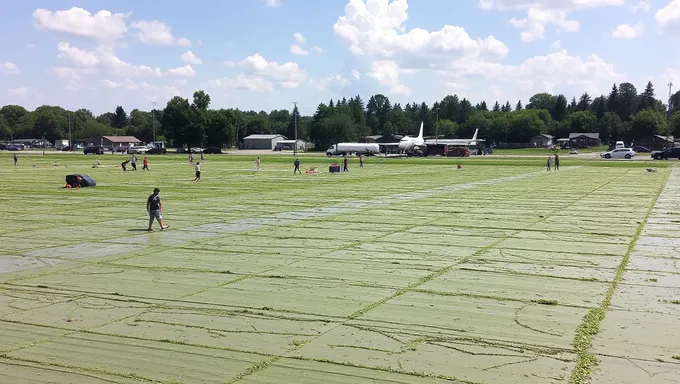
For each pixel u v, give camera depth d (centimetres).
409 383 839
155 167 7444
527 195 3750
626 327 1080
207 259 1705
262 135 18925
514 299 1268
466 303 1237
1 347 986
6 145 17100
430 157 11481
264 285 1393
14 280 1455
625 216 2686
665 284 1404
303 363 913
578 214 2762
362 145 12081
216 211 2897
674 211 2872
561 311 1179
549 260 1684
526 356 938
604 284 1404
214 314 1165
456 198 3553
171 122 14912
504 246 1912
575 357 934
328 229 2291
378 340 1013
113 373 877
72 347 985
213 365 906
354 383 840
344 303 1238
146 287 1378
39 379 858
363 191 4062
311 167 7550
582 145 17500
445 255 1759
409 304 1230
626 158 9969
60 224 2450
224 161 9388
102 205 3169
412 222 2489
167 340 1016
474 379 852
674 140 16125
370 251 1825
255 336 1035
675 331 1059
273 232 2216
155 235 2152
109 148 16462
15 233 2208
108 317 1148
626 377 858
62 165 7869
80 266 1616
